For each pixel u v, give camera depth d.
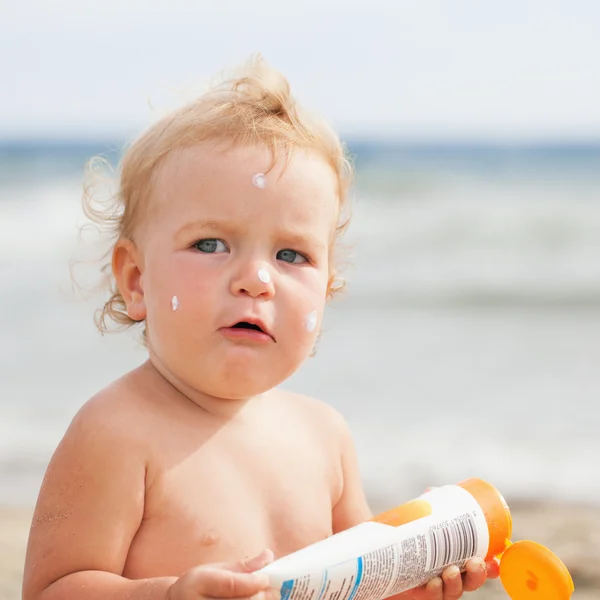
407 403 8.86
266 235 2.62
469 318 13.11
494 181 27.81
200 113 2.77
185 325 2.58
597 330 12.31
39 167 34.09
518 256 17.33
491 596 4.93
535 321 12.91
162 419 2.58
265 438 2.74
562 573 2.63
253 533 2.57
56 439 7.71
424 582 2.56
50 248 17.33
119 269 2.87
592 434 7.93
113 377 9.53
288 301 2.63
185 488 2.52
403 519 2.49
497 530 2.65
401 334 12.07
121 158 3.07
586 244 18.17
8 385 9.23
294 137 2.75
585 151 45.03
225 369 2.56
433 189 25.67
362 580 2.34
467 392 9.27
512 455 7.46
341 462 2.96
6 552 5.49
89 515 2.42
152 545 2.47
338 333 12.12
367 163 35.03
